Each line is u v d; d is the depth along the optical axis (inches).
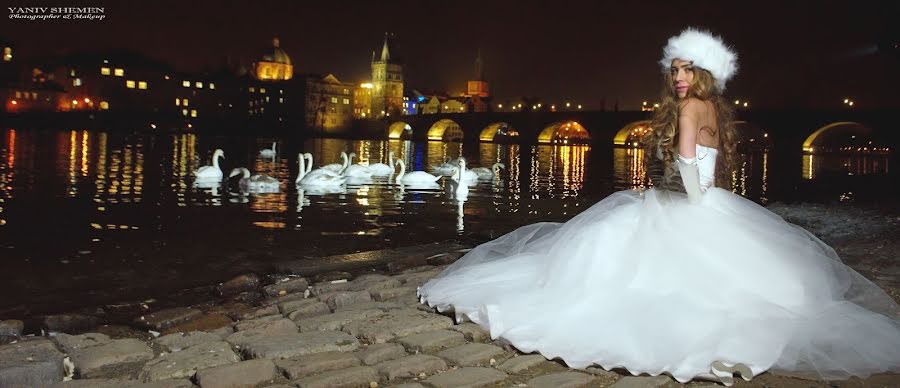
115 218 461.7
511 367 136.2
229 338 157.5
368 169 924.6
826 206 516.7
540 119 4165.8
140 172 890.1
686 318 132.3
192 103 5369.1
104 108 4911.4
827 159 2415.1
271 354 141.5
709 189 143.9
